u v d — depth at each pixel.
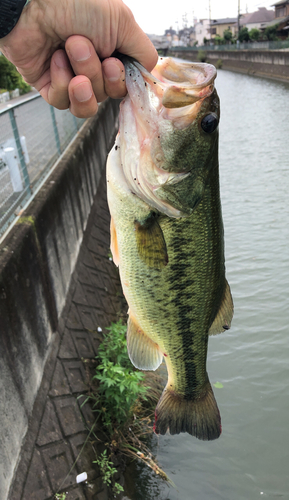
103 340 0.90
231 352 1.07
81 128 1.60
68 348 0.76
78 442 0.63
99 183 1.66
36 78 0.27
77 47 0.25
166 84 0.31
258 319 1.18
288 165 2.45
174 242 0.36
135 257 0.36
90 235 1.24
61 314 0.80
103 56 0.27
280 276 1.37
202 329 0.41
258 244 1.58
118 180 0.34
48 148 1.06
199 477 0.74
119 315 1.09
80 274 1.02
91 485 0.59
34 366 0.61
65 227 0.95
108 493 0.62
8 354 0.53
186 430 0.44
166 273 0.36
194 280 0.38
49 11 0.24
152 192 0.33
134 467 0.71
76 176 1.18
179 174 0.33
